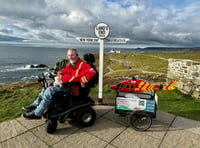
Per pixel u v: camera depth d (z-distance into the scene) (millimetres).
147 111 2832
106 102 4402
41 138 2607
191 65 5594
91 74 2604
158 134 2832
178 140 2660
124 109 2971
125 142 2559
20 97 5652
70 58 2807
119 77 11109
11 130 2820
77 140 2578
